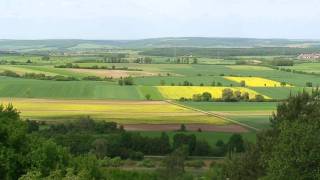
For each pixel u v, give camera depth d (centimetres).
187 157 8062
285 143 2614
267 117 11831
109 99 14538
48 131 9388
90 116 11538
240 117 11844
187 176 6203
